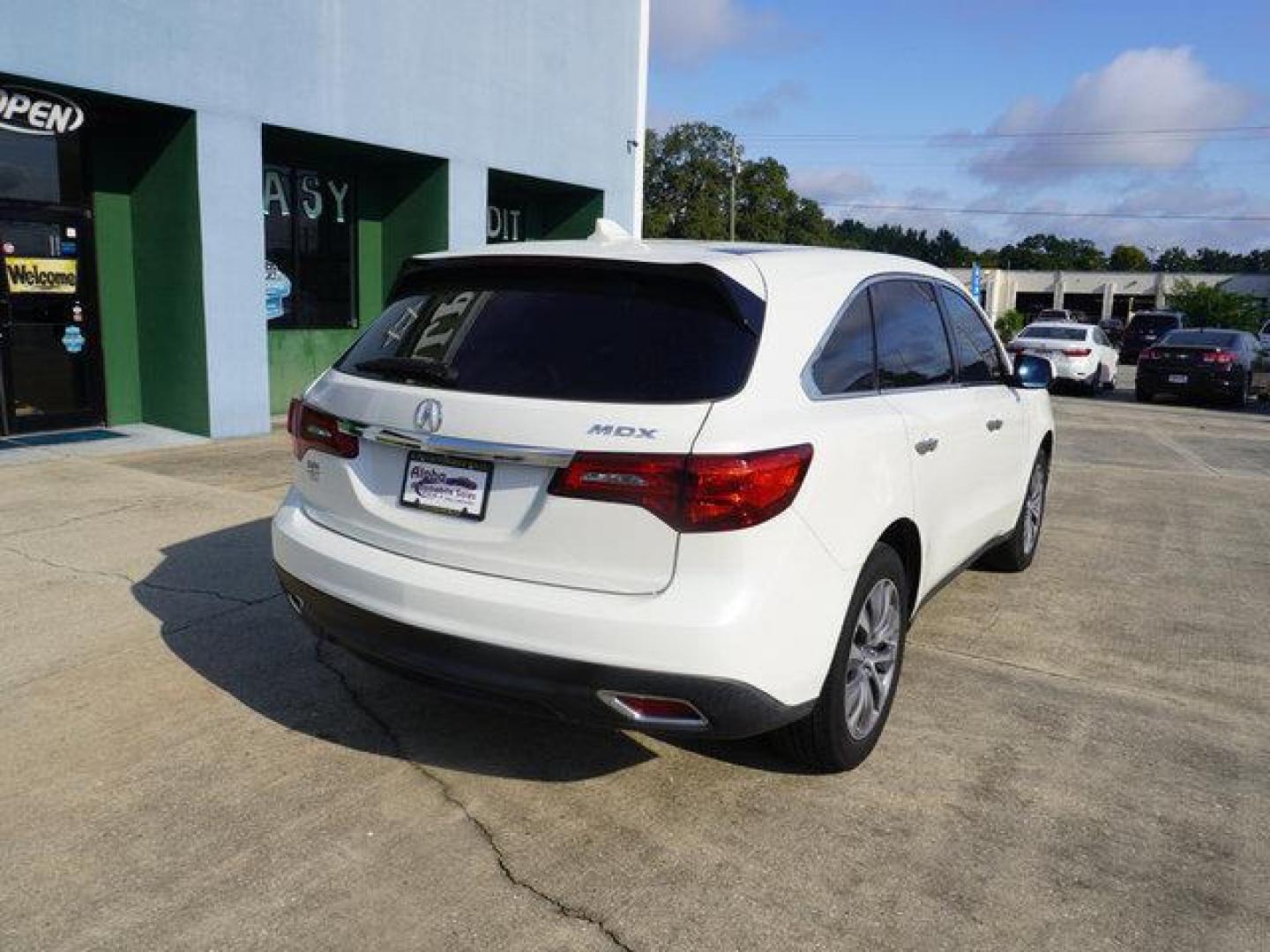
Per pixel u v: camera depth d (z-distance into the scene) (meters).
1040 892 2.79
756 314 2.98
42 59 7.50
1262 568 6.25
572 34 13.02
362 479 3.21
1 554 5.45
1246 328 37.50
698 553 2.68
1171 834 3.11
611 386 2.81
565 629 2.72
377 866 2.81
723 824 3.08
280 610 4.73
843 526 3.06
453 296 3.29
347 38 9.81
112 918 2.57
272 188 10.65
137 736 3.51
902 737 3.71
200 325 8.95
